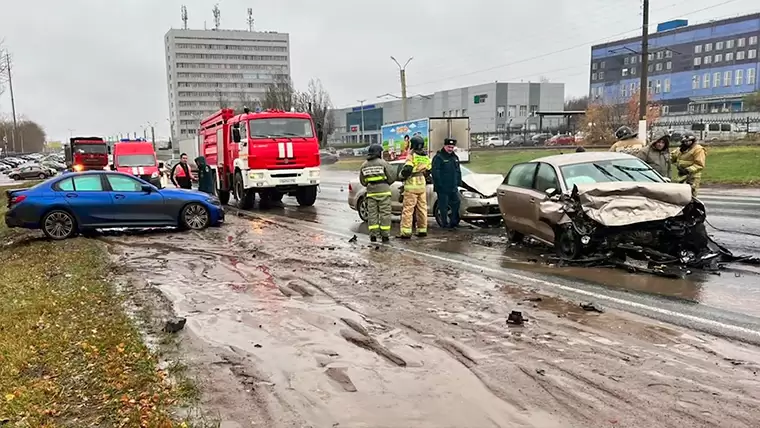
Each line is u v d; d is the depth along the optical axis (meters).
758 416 3.45
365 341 5.00
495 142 63.22
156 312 6.02
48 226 11.88
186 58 137.12
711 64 81.50
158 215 12.58
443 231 11.45
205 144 22.33
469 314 5.66
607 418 3.47
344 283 7.11
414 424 3.50
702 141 36.81
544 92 91.50
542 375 4.14
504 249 9.23
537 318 5.45
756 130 45.75
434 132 31.00
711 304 5.73
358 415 3.64
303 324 5.54
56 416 3.63
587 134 44.00
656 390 3.83
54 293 6.88
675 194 7.35
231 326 5.54
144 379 4.18
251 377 4.28
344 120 115.19
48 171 53.91
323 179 33.78
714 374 4.05
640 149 9.80
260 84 142.88
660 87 87.38
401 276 7.39
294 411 3.71
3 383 4.12
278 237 11.23
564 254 8.05
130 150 26.75
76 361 4.55
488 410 3.64
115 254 9.73
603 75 94.75
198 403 3.83
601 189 7.53
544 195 8.51
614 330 5.04
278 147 16.83
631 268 7.22
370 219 10.34
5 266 9.38
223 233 12.12
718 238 9.43
